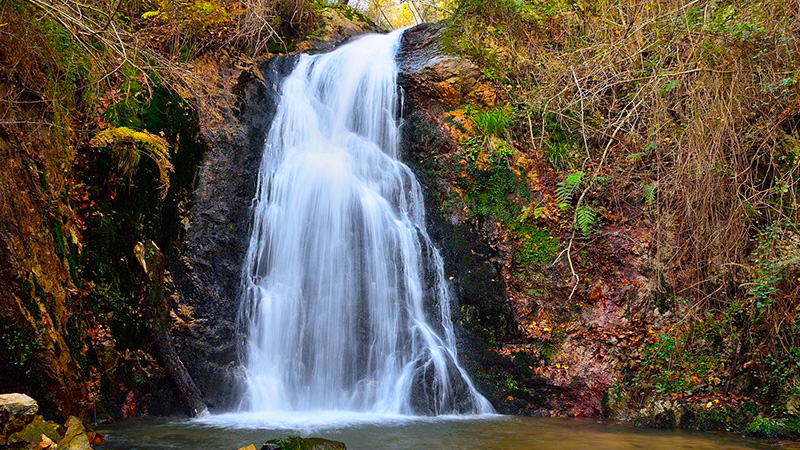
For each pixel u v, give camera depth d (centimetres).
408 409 743
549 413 734
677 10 761
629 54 860
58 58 678
